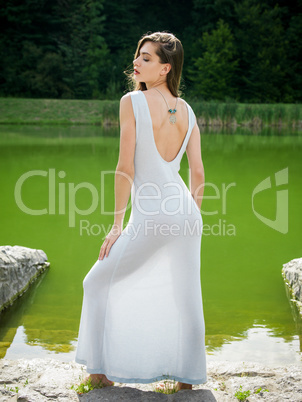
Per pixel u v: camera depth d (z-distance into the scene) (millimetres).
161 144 1950
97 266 1984
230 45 31344
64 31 34312
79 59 32188
